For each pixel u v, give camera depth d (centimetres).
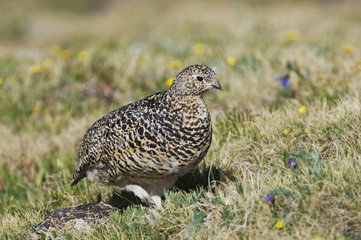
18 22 4838
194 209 982
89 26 4584
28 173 1522
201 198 1007
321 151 1125
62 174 1413
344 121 1170
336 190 918
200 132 1024
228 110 1509
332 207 900
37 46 3822
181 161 1028
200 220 931
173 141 1016
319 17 3241
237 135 1309
